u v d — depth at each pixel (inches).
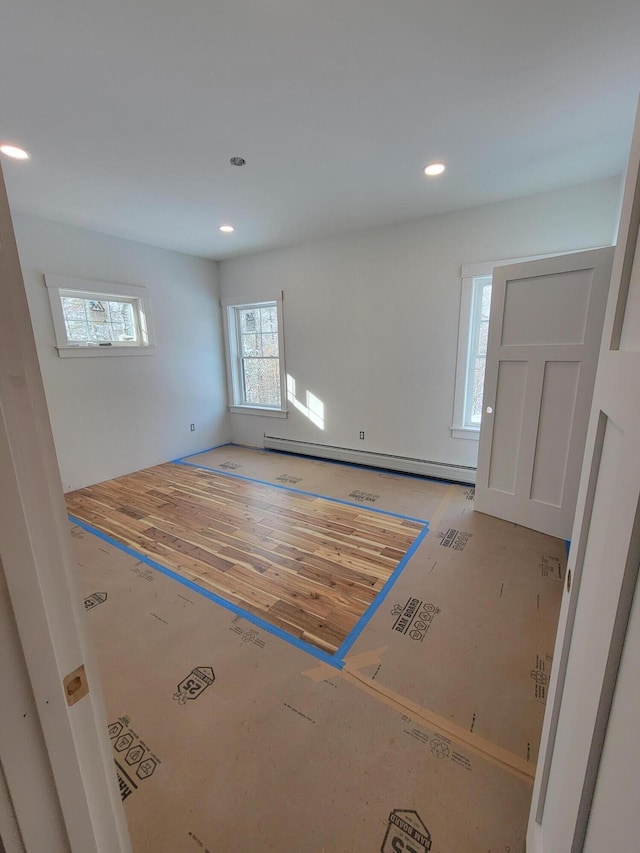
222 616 72.9
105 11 47.7
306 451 179.2
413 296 138.6
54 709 16.8
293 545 98.7
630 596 17.0
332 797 43.0
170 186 100.7
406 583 81.6
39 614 15.9
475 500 115.9
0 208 14.3
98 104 66.5
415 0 47.9
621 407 20.1
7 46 52.6
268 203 113.9
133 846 39.1
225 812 41.9
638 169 21.8
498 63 59.1
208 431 196.1
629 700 16.2
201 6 47.6
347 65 58.8
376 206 118.6
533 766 45.7
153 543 100.6
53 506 16.6
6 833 15.2
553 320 91.0
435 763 46.2
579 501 30.2
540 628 68.0
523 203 113.6
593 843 19.4
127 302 155.9
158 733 50.8
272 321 184.4
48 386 131.3
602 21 51.3
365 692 56.1
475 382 136.4
